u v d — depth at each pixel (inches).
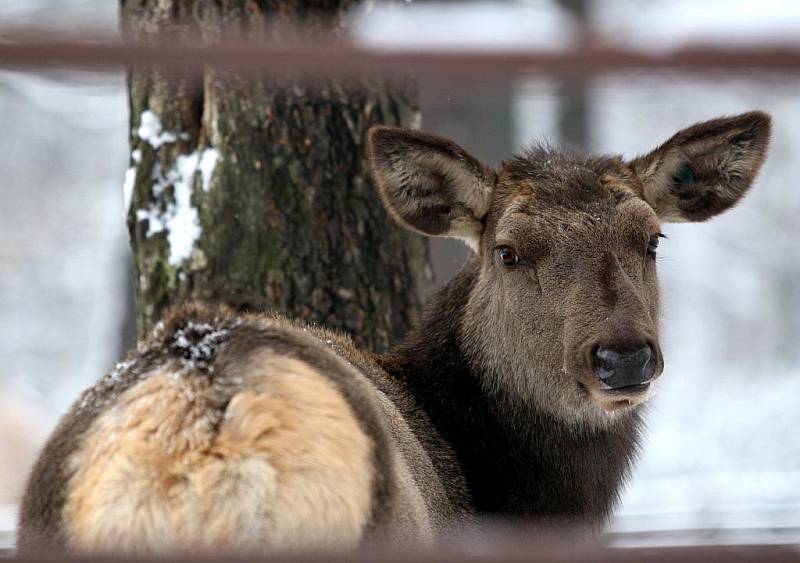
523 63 188.9
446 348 432.1
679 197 453.1
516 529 408.5
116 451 267.6
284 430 267.1
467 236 439.2
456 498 390.3
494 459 414.9
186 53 189.2
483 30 232.4
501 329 414.9
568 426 409.4
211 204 481.4
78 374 1325.0
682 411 1138.0
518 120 1080.8
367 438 279.3
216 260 481.1
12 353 1338.6
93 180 1396.4
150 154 487.5
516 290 408.5
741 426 1074.7
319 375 280.4
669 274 1446.9
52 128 1362.0
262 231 484.4
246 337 282.7
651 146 1390.3
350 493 269.4
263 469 262.7
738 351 1378.0
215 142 483.2
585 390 397.7
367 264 505.7
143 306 489.4
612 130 1400.1
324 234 494.3
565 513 413.1
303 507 263.7
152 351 282.5
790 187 1473.9
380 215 508.7
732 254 1483.8
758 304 1439.5
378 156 425.1
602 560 216.2
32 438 896.3
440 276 813.9
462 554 223.0
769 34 185.3
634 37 192.7
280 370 275.6
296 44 198.5
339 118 498.3
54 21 206.1
